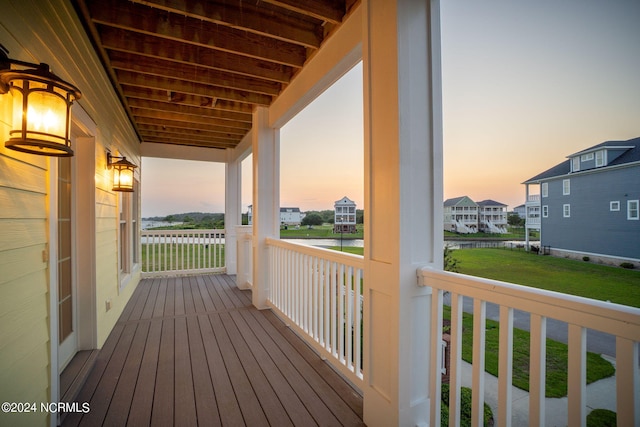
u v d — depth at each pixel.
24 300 1.44
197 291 5.14
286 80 3.44
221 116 4.73
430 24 1.72
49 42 1.76
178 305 4.33
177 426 1.81
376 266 1.79
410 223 1.64
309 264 2.96
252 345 2.96
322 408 1.99
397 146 1.63
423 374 1.69
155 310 4.09
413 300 1.66
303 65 3.11
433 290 1.57
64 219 2.46
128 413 1.92
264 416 1.91
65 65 2.02
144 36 2.83
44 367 1.63
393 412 1.64
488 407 1.68
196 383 2.28
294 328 3.24
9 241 1.32
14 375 1.34
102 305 2.98
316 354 2.76
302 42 2.69
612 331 0.86
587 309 0.92
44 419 1.63
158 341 3.06
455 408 1.43
